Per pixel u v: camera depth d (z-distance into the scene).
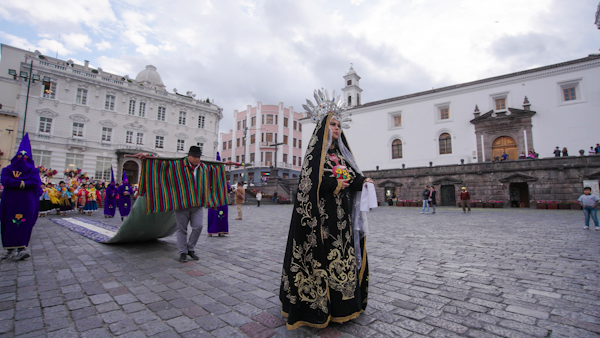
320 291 2.19
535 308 2.59
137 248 5.34
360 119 35.06
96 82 31.19
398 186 26.70
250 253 5.04
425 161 30.33
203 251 5.20
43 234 7.00
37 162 27.83
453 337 2.08
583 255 4.79
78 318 2.41
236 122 53.78
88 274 3.68
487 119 26.56
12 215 4.39
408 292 3.04
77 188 15.39
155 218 5.18
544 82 25.22
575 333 2.12
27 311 2.54
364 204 2.49
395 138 32.47
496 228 8.73
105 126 31.61
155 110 35.31
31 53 32.03
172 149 36.28
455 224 10.08
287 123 51.09
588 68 23.56
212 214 7.13
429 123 30.47
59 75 29.25
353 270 2.31
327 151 2.55
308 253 2.29
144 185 4.39
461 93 28.89
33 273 3.71
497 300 2.79
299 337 2.10
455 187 24.03
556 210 18.17
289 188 33.44
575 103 23.84
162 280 3.45
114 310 2.58
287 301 2.31
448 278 3.53
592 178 18.88
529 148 24.84
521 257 4.67
